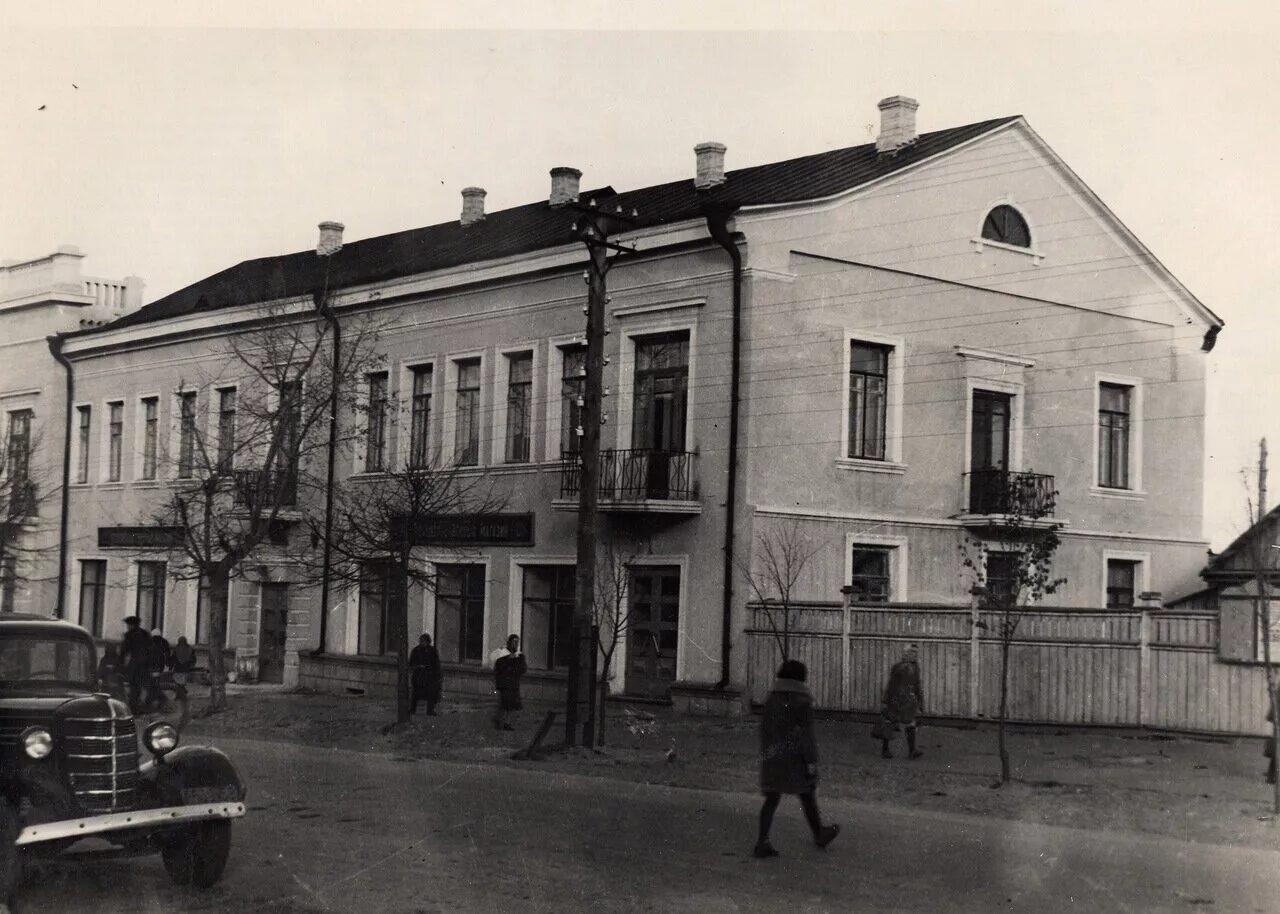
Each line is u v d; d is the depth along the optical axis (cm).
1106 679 2183
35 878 1146
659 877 1149
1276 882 1158
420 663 2700
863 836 1366
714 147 3094
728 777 1822
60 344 4503
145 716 2802
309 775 1847
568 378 2997
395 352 3416
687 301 2711
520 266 3067
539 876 1149
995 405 3000
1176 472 3309
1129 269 3238
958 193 2930
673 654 2720
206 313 3906
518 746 2180
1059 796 1625
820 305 2700
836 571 2691
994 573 2905
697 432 2686
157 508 4069
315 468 3559
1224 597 2067
